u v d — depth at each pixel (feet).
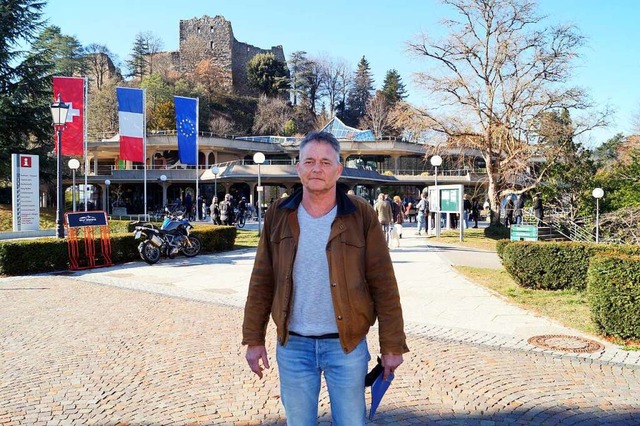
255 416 14.64
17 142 125.80
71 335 23.57
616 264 22.07
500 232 79.46
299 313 8.86
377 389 9.20
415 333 23.63
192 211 136.56
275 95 359.46
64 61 267.80
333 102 369.09
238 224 107.04
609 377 17.69
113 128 252.62
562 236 74.13
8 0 124.26
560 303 29.91
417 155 217.77
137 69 365.40
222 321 26.37
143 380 17.60
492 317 26.86
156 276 42.11
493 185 90.79
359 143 207.00
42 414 14.83
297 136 266.98
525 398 15.80
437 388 16.63
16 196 78.18
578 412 14.78
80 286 37.24
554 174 81.30
